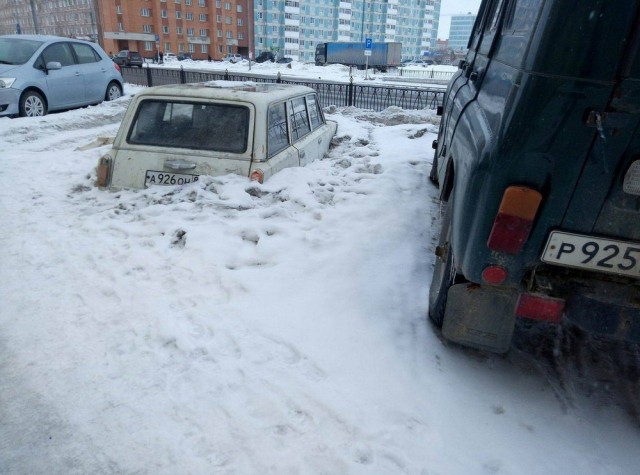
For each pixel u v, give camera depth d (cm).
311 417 248
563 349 321
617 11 194
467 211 245
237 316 328
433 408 261
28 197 546
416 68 5097
